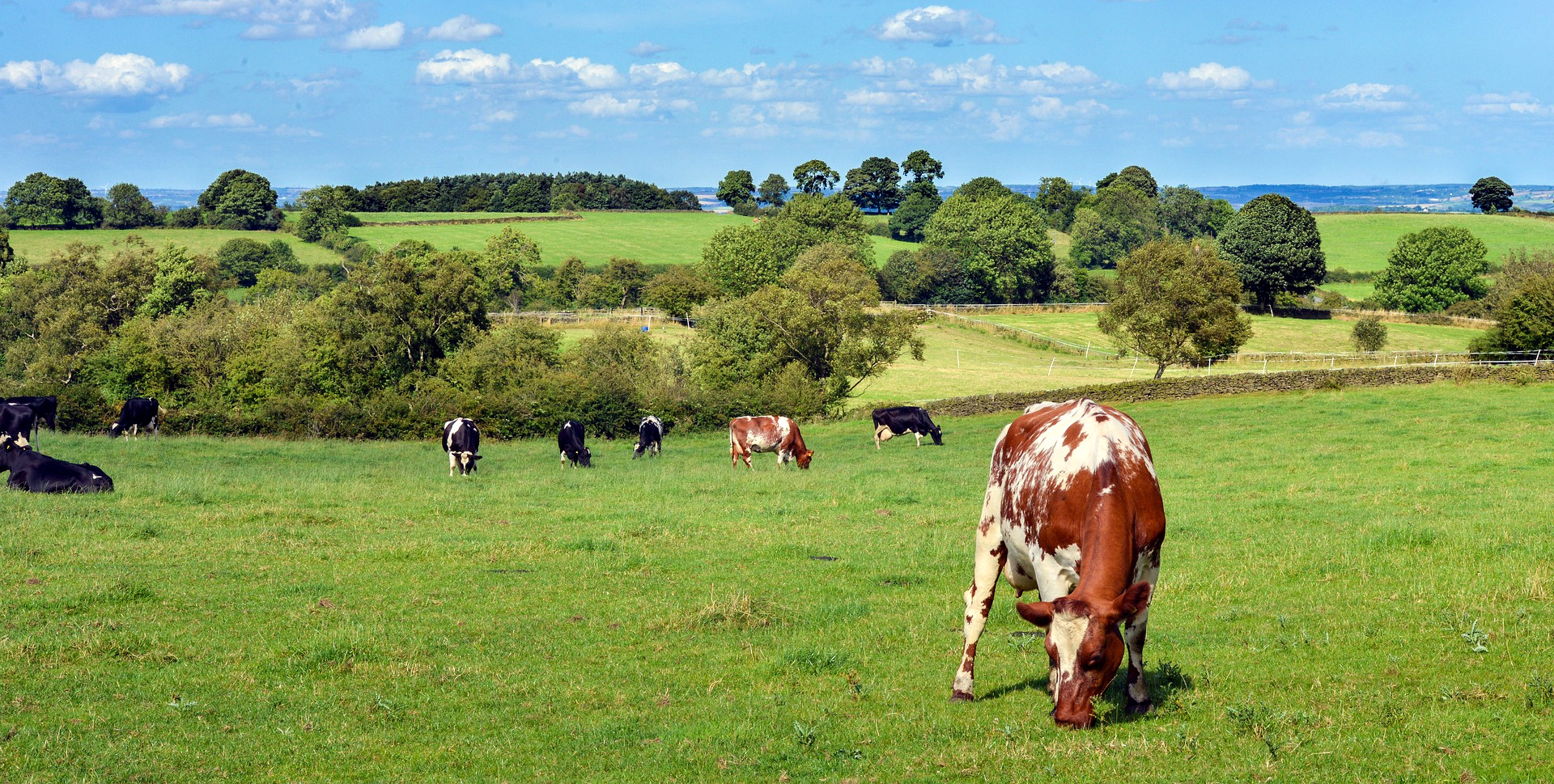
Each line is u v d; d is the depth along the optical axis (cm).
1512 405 3788
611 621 1251
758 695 966
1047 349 8544
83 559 1536
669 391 4966
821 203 13950
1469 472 2330
